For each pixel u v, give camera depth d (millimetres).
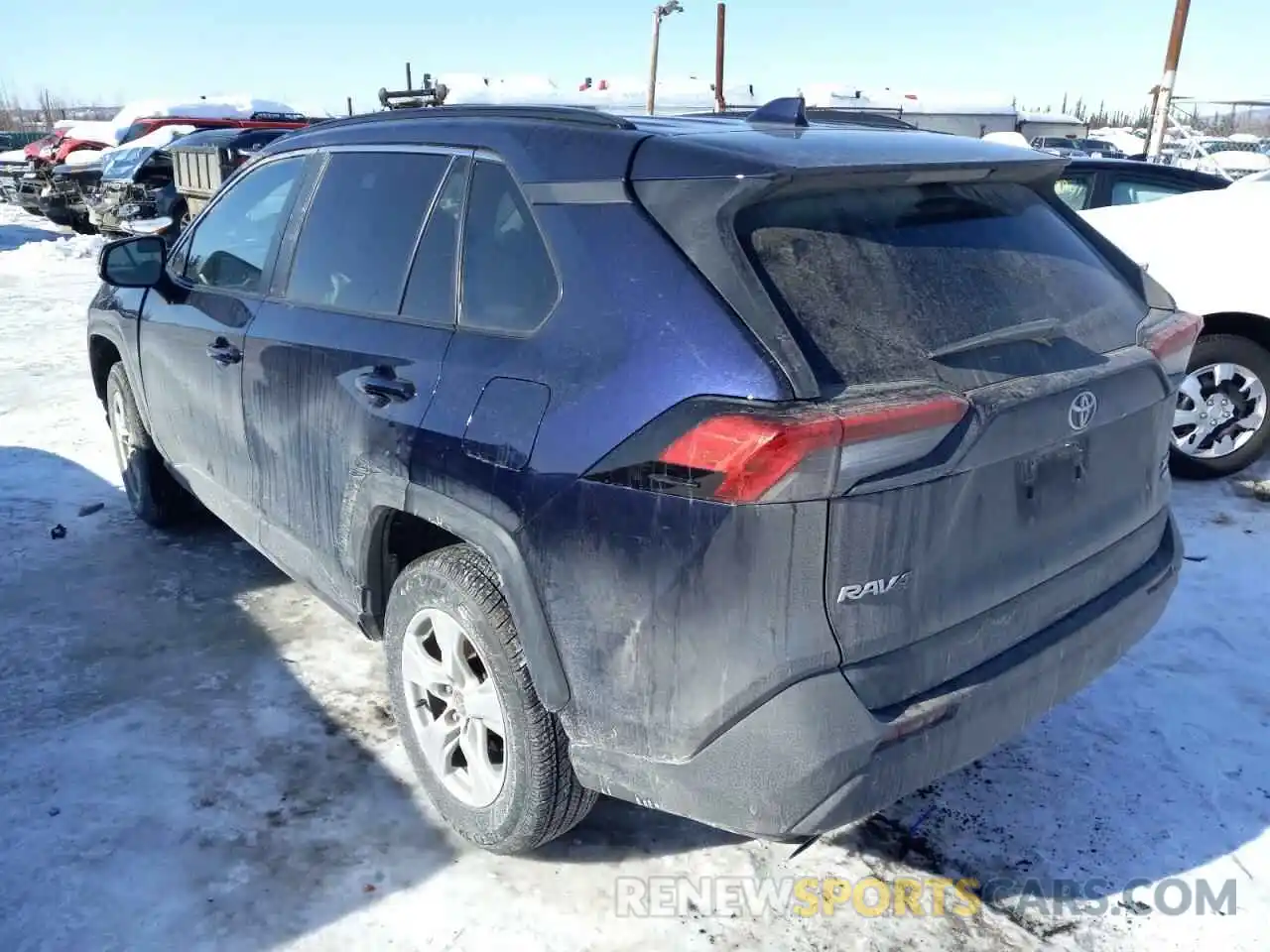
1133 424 2668
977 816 2975
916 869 2781
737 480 1993
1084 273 2748
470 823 2762
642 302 2234
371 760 3207
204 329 3781
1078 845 2863
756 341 2068
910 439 2035
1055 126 29344
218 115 19969
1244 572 4473
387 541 2988
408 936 2525
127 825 2875
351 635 3975
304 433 3189
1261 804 3021
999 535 2305
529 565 2375
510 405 2424
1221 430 5484
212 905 2602
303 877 2707
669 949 2508
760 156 2268
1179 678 3664
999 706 2334
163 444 4438
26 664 3697
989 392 2205
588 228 2393
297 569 3455
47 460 5918
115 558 4609
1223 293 5277
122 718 3387
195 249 4145
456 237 2766
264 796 3016
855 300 2203
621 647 2240
